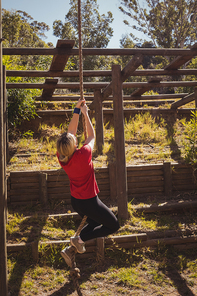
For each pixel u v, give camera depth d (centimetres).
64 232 441
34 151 742
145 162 633
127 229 445
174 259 402
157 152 712
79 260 398
